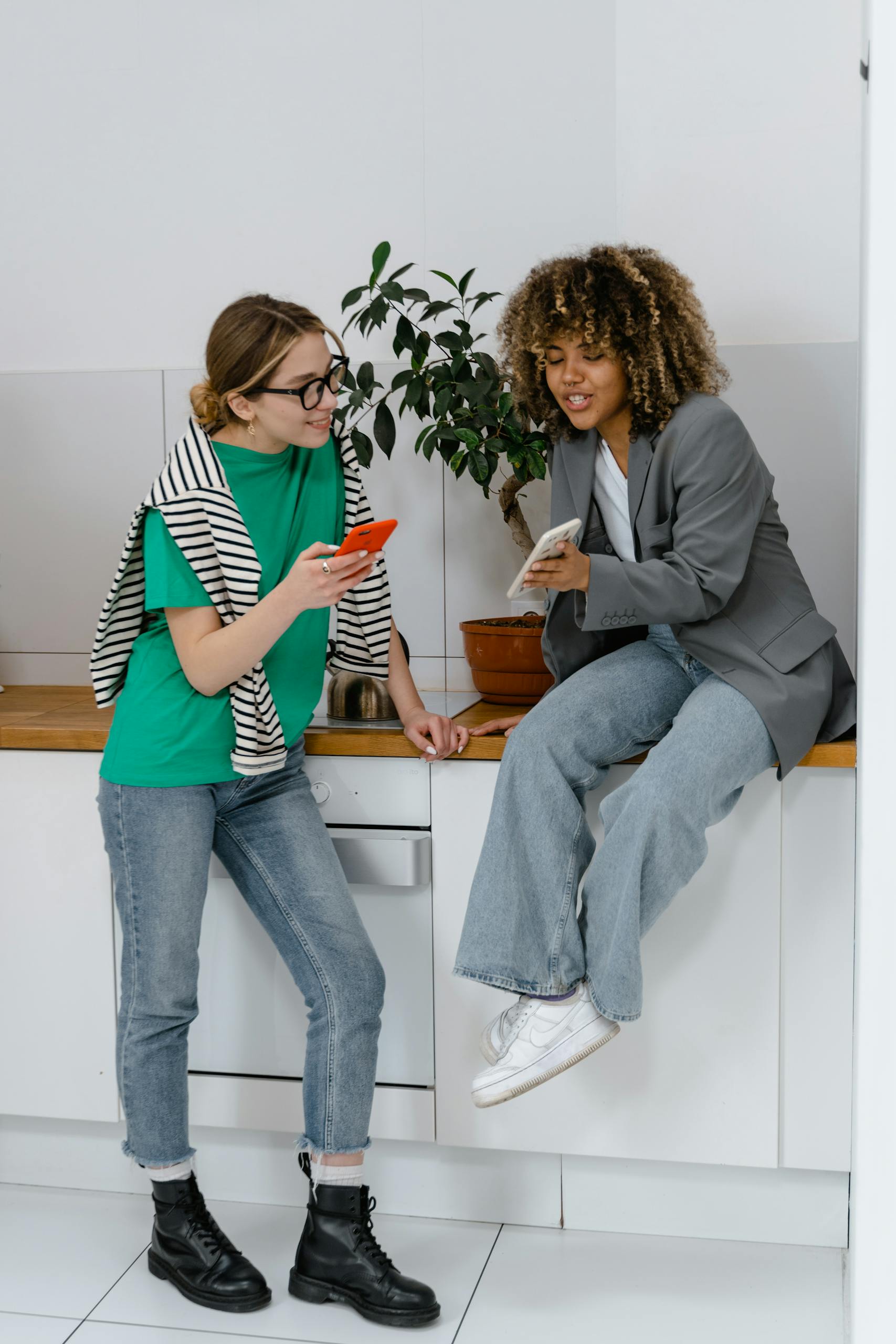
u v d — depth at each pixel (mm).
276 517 1646
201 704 1623
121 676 1720
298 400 1553
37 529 2332
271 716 1637
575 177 2113
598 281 1604
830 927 1712
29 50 2258
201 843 1641
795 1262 1794
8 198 2293
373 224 2188
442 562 2213
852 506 2043
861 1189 548
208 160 2227
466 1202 1933
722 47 2035
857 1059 556
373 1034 1666
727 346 2057
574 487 1767
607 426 1724
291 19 2176
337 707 1938
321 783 1842
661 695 1697
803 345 2029
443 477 2189
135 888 1631
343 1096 1637
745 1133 1760
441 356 2170
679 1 2041
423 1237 1876
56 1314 1673
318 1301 1683
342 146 2184
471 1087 1765
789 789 1699
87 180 2264
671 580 1557
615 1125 1794
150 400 2266
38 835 1908
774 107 2029
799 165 2029
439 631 2230
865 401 555
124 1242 1879
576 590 1580
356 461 2041
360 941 1668
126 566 1622
